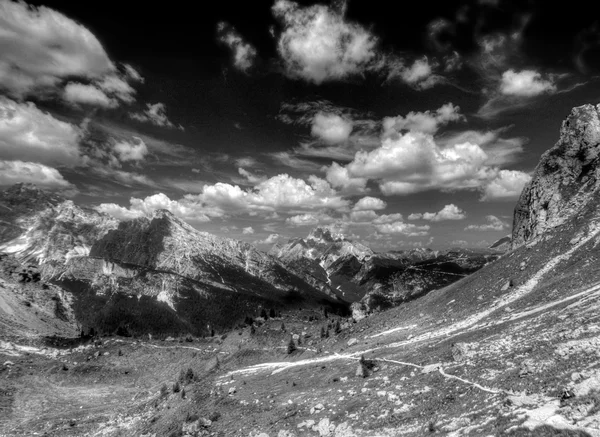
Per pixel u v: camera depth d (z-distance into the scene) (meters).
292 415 76.06
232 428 81.56
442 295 145.38
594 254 98.31
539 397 41.09
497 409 42.84
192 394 114.00
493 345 66.69
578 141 143.88
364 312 186.62
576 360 45.78
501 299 108.12
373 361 94.50
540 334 62.34
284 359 148.00
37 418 128.12
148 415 114.06
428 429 46.16
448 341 86.75
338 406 71.56
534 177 158.50
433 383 62.94
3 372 164.12
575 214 125.69
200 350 195.25
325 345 151.25
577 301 72.12
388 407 60.94
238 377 127.62
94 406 143.12
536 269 112.38
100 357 197.38
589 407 32.84
